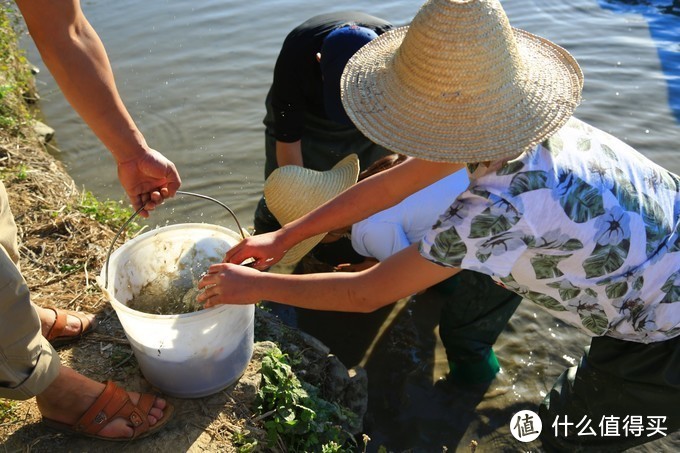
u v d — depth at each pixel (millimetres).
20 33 5613
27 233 3080
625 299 1945
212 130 4574
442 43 1591
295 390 2432
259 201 3951
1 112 4188
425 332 3283
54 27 1912
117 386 2180
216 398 2365
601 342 2199
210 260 2434
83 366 2420
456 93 1615
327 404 2551
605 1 6301
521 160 1725
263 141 4504
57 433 2168
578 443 2492
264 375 2463
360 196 2221
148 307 2379
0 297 1699
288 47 3137
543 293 1978
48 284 2820
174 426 2254
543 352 3180
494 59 1596
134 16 5949
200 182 4148
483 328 2816
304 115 3338
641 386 2150
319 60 2986
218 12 6012
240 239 2297
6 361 1778
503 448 2764
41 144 4266
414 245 1902
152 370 2248
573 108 1677
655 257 1899
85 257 2992
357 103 1798
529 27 5816
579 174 1777
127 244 2264
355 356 3162
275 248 2209
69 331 2490
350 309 2002
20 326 1769
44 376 1886
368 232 2936
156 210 3906
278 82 3186
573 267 1868
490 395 2984
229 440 2254
